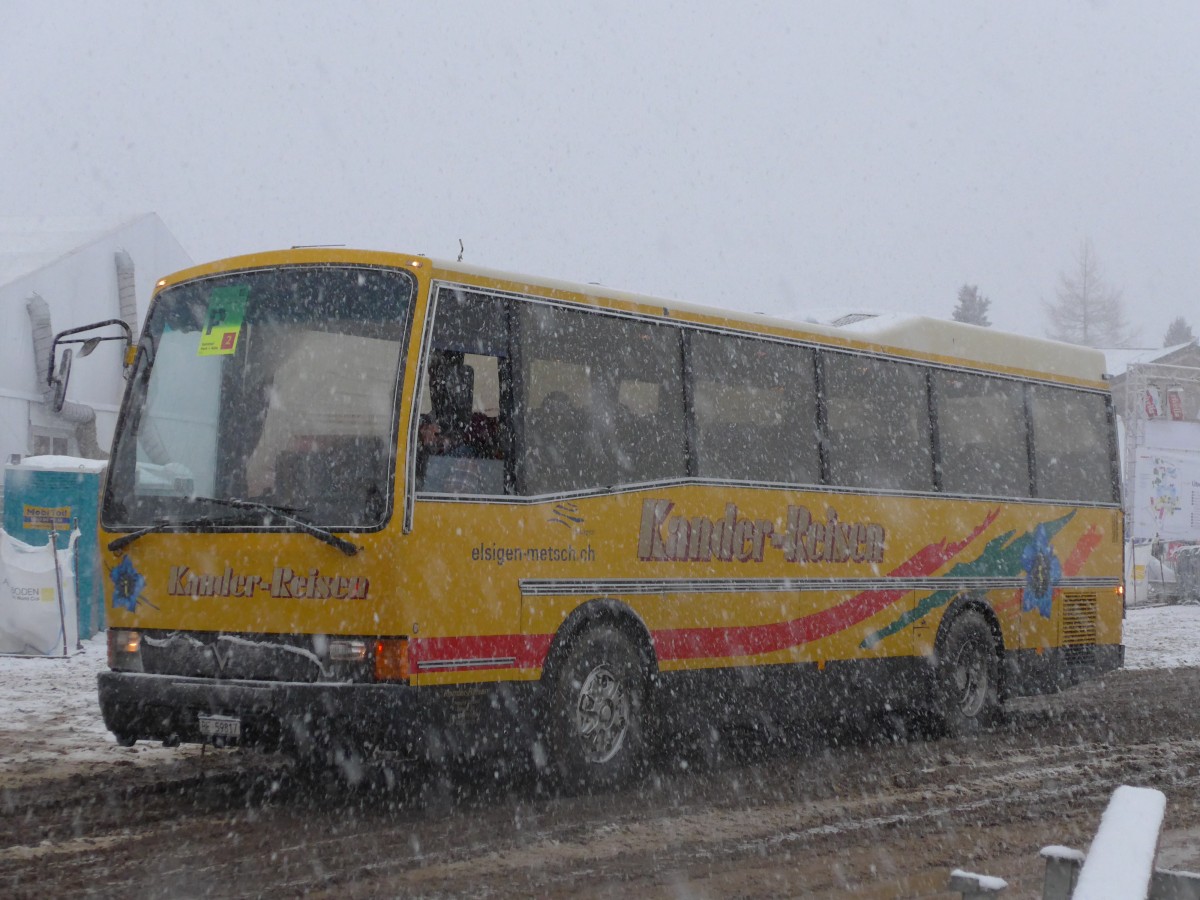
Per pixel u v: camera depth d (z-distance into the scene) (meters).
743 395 11.15
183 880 6.77
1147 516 46.88
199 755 10.38
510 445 9.09
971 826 8.68
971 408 13.84
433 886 6.81
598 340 9.88
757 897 6.83
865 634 12.21
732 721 10.82
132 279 31.16
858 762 11.28
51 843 7.48
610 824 8.43
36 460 18.62
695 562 10.48
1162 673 19.28
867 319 13.15
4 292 27.58
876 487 12.45
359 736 8.23
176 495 9.13
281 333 9.08
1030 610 14.30
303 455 8.73
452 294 8.88
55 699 13.03
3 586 16.36
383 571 8.31
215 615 8.83
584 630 9.53
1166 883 3.63
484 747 8.73
